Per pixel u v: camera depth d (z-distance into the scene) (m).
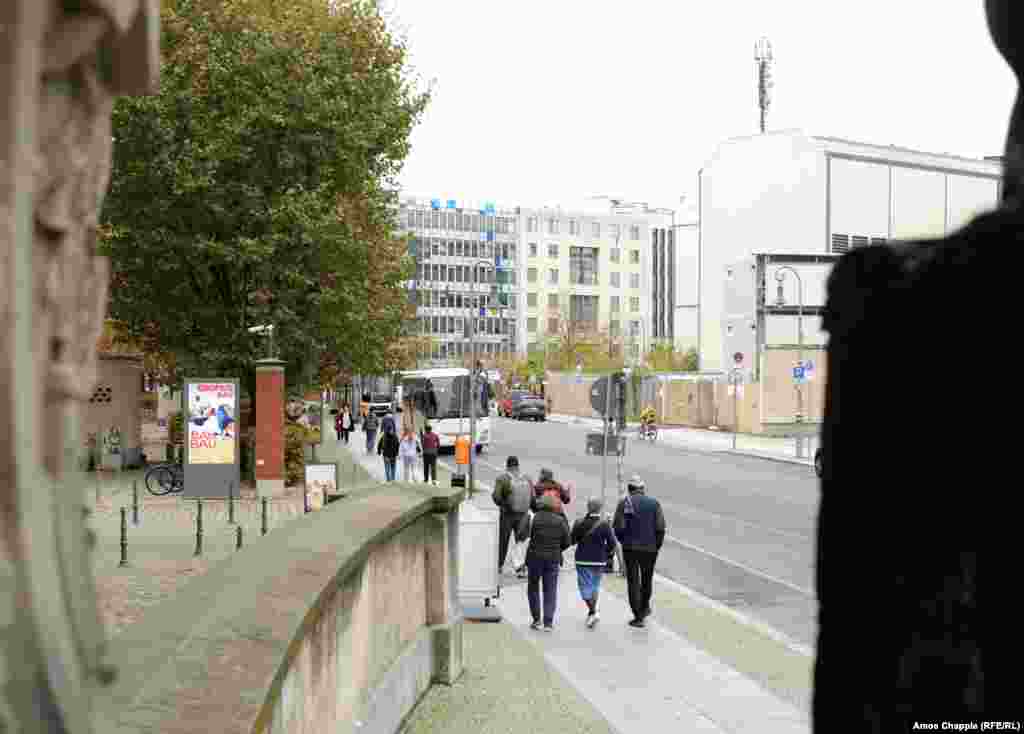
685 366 114.50
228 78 29.11
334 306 30.27
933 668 1.09
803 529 22.81
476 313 140.38
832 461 1.21
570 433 61.72
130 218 29.67
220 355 30.73
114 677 1.60
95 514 22.80
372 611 7.08
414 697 8.73
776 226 86.19
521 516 17.78
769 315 60.34
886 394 1.13
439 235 138.62
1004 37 1.21
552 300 144.75
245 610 4.21
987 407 1.06
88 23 1.32
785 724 8.55
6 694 1.18
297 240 29.33
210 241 28.86
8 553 1.22
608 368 106.56
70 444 1.45
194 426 26.17
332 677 5.60
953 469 1.08
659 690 9.73
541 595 15.84
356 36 32.25
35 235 1.38
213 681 3.17
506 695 9.39
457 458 29.86
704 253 91.56
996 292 1.06
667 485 32.19
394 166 34.03
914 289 1.11
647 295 150.38
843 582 1.18
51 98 1.36
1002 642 1.04
